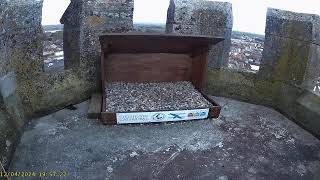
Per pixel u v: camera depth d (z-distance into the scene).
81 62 1.38
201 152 1.08
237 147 1.12
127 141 1.12
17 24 1.09
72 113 1.31
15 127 1.07
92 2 1.32
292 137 1.22
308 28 1.25
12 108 1.08
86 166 0.97
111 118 1.20
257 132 1.24
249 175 0.97
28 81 1.19
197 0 1.39
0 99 1.01
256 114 1.40
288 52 1.35
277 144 1.16
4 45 1.04
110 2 1.35
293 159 1.07
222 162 1.03
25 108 1.19
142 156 1.04
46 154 1.01
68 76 1.35
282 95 1.41
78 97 1.40
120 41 1.26
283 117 1.39
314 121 1.24
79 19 1.32
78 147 1.06
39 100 1.25
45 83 1.26
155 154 1.05
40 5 1.16
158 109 1.24
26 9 1.11
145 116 1.22
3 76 1.04
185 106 1.28
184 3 1.38
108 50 1.35
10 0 1.04
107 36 1.17
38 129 1.16
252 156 1.07
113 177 0.92
